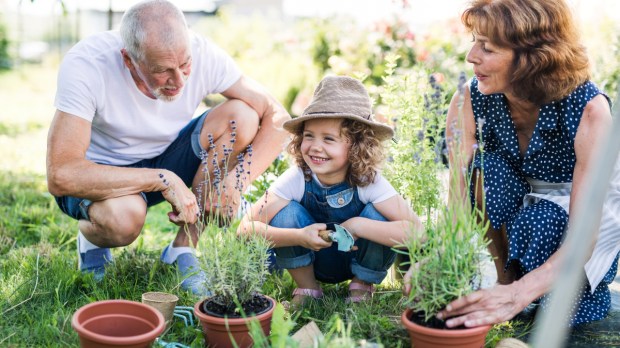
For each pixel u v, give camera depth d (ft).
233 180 10.30
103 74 9.61
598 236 8.93
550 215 8.92
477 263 7.61
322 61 30.94
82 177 9.32
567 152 9.23
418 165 9.30
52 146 9.30
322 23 32.12
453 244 7.40
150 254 11.61
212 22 45.50
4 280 10.16
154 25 8.92
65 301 9.41
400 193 10.45
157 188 9.70
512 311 7.61
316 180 9.56
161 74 9.16
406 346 8.04
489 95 9.58
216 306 8.04
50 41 62.49
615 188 9.03
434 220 9.12
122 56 9.63
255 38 38.63
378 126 9.16
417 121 10.28
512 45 8.45
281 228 9.25
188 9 67.77
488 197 9.55
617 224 8.91
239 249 8.25
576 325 9.34
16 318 8.75
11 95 38.83
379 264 9.41
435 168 9.30
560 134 9.14
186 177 11.32
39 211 14.47
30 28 65.21
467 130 9.89
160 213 15.48
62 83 9.40
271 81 31.14
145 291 9.89
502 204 9.59
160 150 10.90
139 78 9.75
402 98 10.92
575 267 5.27
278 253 9.52
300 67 31.22
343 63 24.77
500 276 10.15
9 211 14.46
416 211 10.02
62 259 10.94
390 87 11.48
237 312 7.88
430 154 9.45
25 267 10.55
